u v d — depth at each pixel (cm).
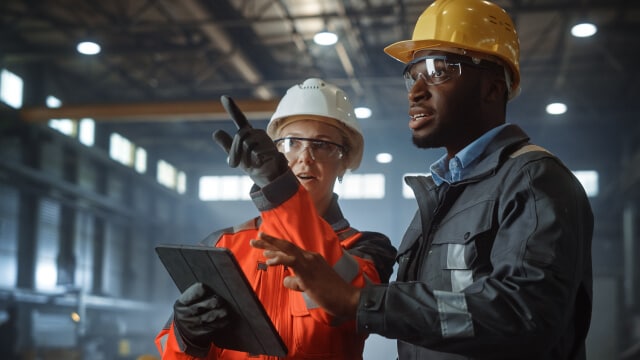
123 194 2516
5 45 1780
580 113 2136
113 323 2103
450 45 193
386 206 2536
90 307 2258
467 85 192
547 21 1548
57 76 2006
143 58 1886
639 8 1484
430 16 201
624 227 2158
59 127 2086
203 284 182
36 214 2002
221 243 233
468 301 156
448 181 195
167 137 2598
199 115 1420
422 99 195
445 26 196
